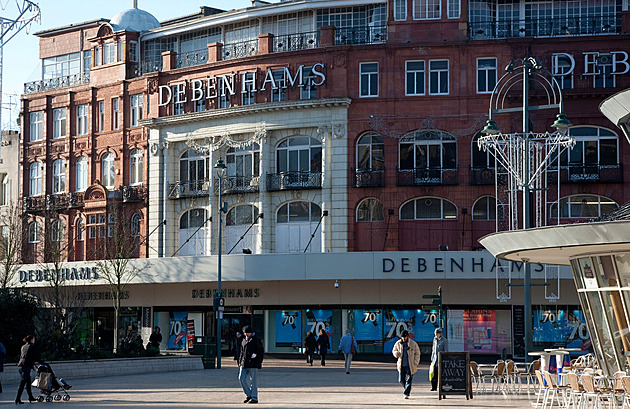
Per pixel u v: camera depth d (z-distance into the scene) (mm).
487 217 52250
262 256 51875
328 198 53906
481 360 49469
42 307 45438
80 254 63594
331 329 52812
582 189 50719
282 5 58375
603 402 23391
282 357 53438
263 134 55438
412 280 51688
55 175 66312
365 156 53875
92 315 59812
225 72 57312
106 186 63406
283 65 55344
